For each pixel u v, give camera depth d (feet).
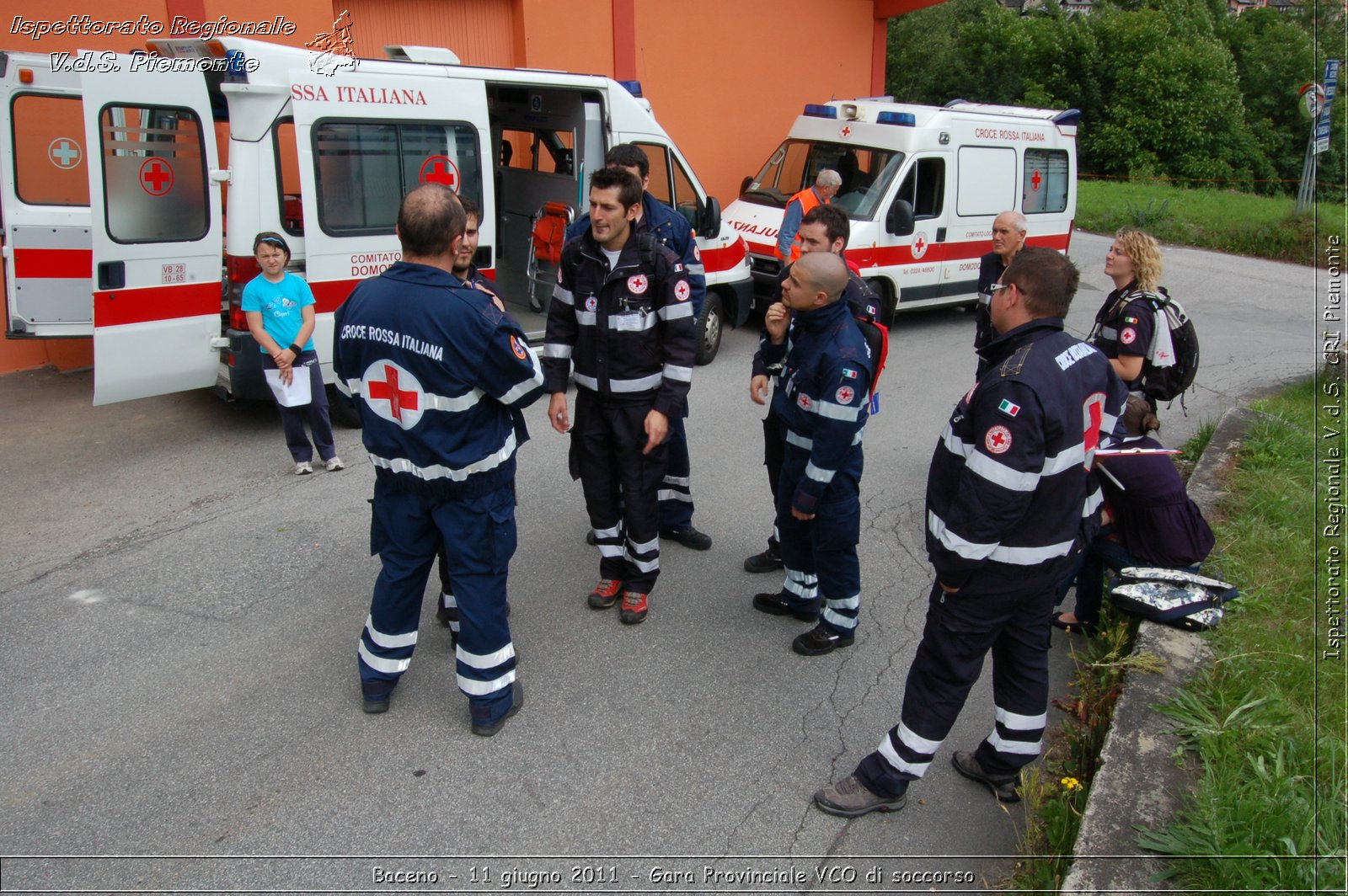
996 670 10.29
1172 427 24.02
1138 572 13.17
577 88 24.17
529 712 11.98
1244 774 9.69
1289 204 74.74
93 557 15.79
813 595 14.16
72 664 12.74
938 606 9.52
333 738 11.39
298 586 14.98
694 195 27.71
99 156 17.92
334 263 20.59
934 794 10.75
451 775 10.80
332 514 17.70
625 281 12.86
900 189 31.19
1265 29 115.85
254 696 12.17
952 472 9.16
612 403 13.39
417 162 21.57
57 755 10.93
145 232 18.92
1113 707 11.10
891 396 26.73
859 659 13.42
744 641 13.82
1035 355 8.64
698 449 21.76
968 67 113.50
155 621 13.88
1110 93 109.60
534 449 21.40
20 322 22.02
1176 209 72.08
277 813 10.12
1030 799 10.16
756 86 42.50
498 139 27.89
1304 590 13.84
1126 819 9.09
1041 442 8.45
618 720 11.87
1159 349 14.96
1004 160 34.35
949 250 33.24
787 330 13.47
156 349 19.36
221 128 23.32
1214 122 105.70
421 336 10.05
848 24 45.80
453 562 10.98
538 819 10.15
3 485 18.67
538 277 26.63
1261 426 21.08
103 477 19.22
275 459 20.36
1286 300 46.39
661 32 38.34
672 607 14.75
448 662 13.12
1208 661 11.85
